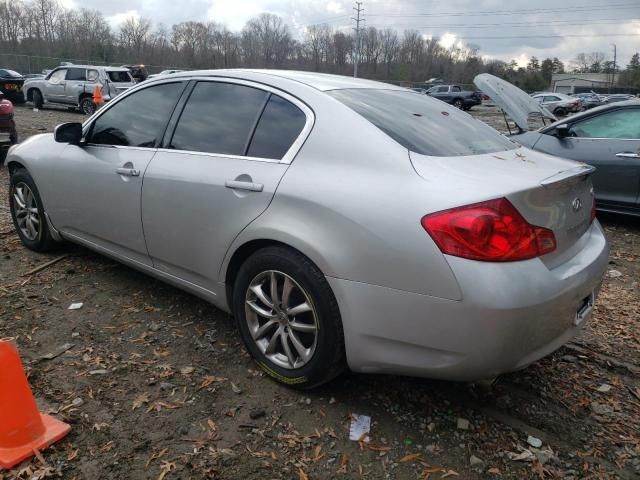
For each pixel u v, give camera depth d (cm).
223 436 262
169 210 339
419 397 298
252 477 238
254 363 324
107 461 243
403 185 251
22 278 429
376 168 262
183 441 258
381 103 315
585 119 694
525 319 231
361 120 281
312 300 272
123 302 396
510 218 235
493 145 320
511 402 298
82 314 376
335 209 260
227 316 381
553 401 301
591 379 325
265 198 288
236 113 327
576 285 254
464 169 262
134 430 263
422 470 247
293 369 290
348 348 266
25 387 244
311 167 280
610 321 405
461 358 239
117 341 343
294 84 314
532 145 729
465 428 274
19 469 235
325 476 241
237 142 318
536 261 241
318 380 282
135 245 374
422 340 245
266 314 298
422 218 239
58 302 392
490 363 236
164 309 388
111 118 402
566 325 262
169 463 243
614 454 262
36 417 248
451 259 232
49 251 483
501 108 764
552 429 278
